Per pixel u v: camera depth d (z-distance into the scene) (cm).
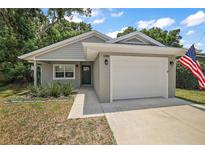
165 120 514
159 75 944
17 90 1398
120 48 753
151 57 893
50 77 1528
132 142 366
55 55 1302
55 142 374
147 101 819
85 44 696
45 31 2328
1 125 490
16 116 585
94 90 1311
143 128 447
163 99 869
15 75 1859
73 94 1107
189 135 398
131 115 572
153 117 546
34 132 433
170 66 916
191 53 753
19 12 1520
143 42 931
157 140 374
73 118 549
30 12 1642
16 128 464
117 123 491
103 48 750
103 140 379
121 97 877
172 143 359
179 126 460
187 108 664
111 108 680
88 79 1700
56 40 2134
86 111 637
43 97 984
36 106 748
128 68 880
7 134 421
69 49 1326
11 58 1795
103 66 798
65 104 785
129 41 923
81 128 456
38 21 2039
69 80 1561
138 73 902
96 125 477
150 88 932
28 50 1769
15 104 797
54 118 554
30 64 1970
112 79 855
